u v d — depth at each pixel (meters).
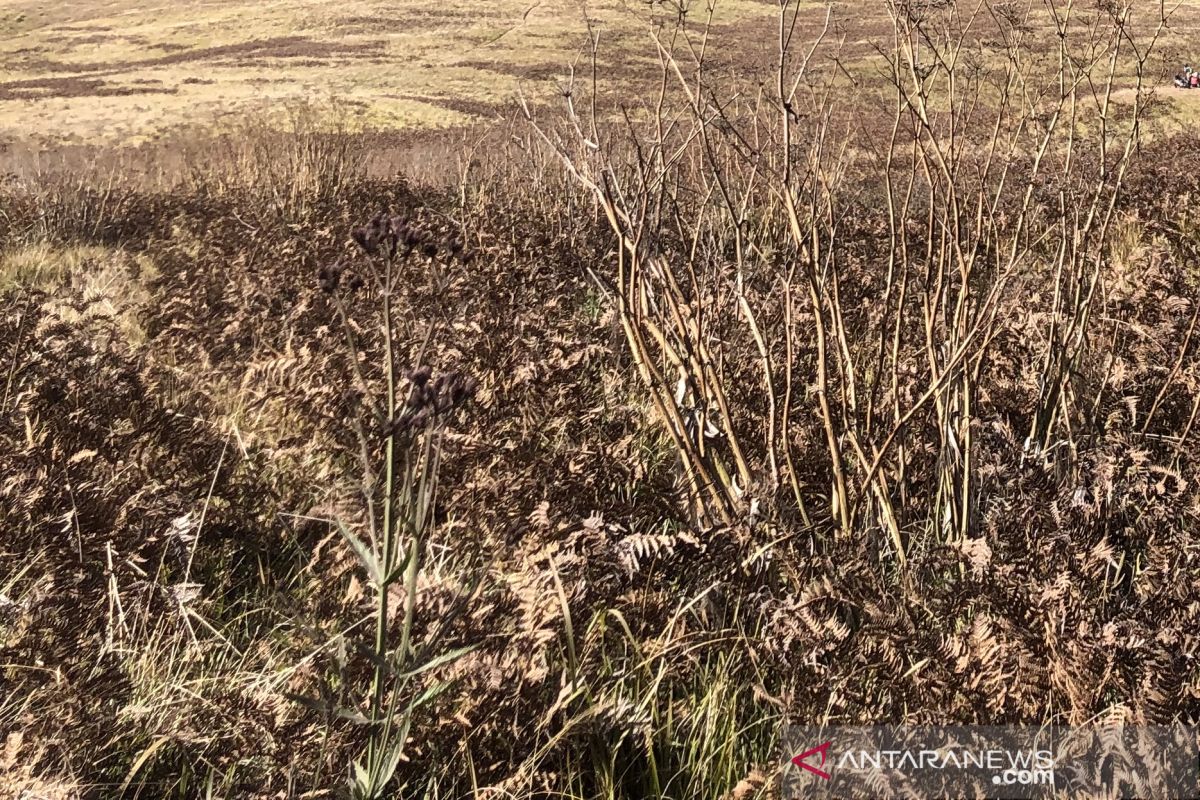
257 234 7.47
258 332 5.24
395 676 1.97
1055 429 3.64
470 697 2.21
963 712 2.14
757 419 3.35
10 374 4.04
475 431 3.54
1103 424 3.64
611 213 3.00
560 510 2.99
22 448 3.34
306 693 2.30
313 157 11.25
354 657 2.29
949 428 3.13
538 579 2.50
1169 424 3.68
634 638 2.51
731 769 2.23
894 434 2.85
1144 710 2.03
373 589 2.69
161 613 2.75
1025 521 2.75
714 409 3.37
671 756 2.29
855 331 4.34
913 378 3.52
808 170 3.57
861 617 2.57
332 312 5.03
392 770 1.96
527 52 49.53
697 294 3.05
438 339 4.52
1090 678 2.10
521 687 2.23
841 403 3.25
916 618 2.46
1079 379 3.79
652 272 3.26
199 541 3.30
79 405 3.96
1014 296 4.08
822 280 3.14
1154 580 2.55
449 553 3.02
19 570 2.87
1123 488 3.06
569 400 3.93
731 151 4.24
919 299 4.37
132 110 39.31
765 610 2.55
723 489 3.03
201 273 6.46
